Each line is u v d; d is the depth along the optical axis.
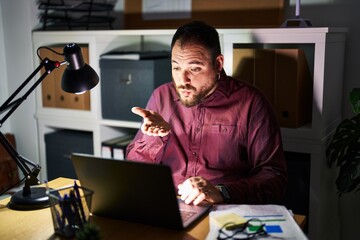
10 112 1.36
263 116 1.64
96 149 2.46
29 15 2.63
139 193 1.15
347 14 2.16
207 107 1.71
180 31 1.62
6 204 1.39
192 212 1.24
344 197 2.30
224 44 2.05
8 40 2.74
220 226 1.13
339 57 2.11
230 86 1.70
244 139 1.67
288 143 1.98
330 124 2.04
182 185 1.36
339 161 1.95
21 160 1.39
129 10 2.62
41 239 1.14
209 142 1.70
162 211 1.14
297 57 1.92
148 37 2.62
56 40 2.51
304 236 1.07
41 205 1.34
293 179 1.98
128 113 2.32
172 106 1.78
